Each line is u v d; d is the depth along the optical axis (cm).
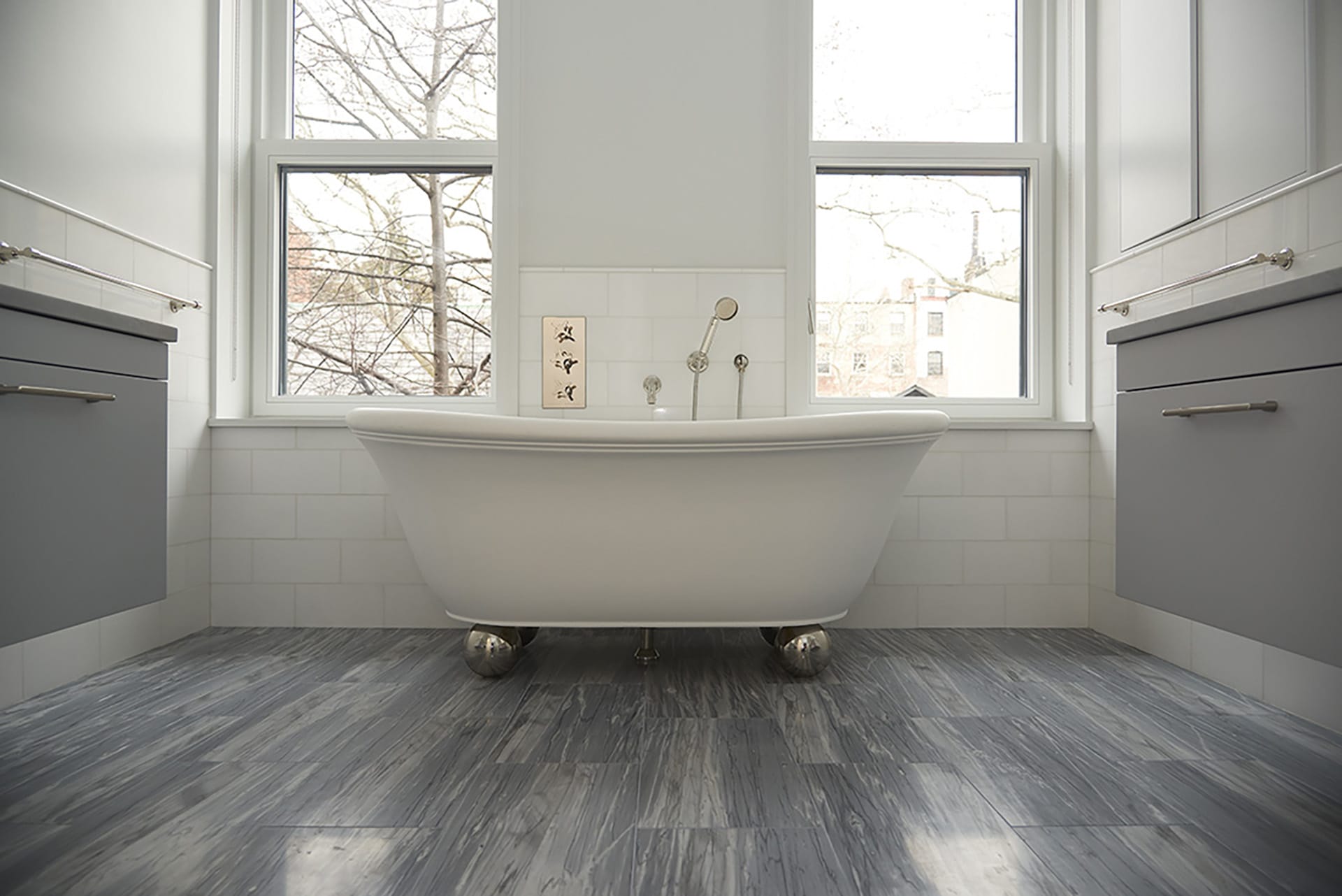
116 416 143
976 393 277
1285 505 113
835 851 108
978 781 132
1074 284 260
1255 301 118
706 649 224
